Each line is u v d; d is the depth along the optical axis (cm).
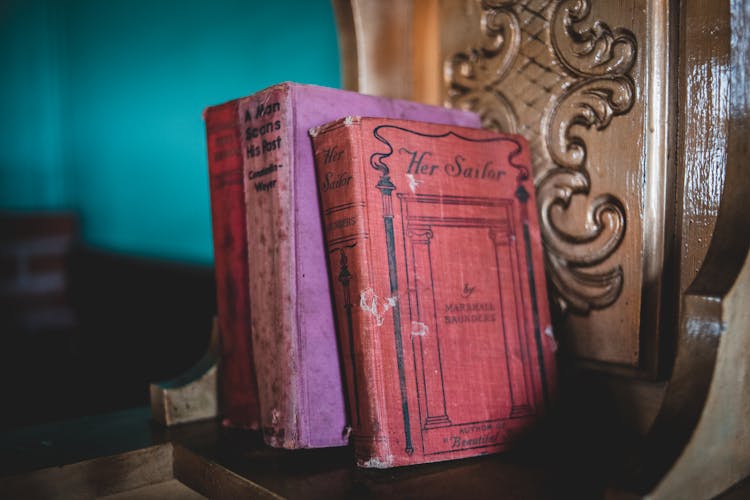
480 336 73
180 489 77
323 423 72
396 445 66
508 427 72
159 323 279
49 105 443
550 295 85
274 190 72
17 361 275
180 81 265
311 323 71
